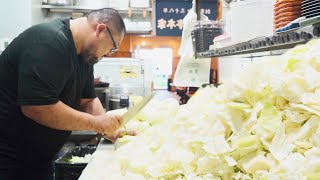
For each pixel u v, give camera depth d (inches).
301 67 31.0
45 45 53.5
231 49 65.2
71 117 55.9
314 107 27.0
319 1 35.6
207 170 31.6
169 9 163.8
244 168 29.1
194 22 106.1
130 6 154.9
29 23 118.6
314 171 23.4
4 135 61.3
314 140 25.9
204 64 112.5
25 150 63.3
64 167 65.7
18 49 57.1
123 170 38.2
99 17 61.7
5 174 62.3
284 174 24.3
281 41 40.9
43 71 52.2
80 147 83.4
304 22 33.9
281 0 43.6
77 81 65.6
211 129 36.3
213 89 49.4
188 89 121.3
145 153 41.5
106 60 127.9
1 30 117.7
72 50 60.5
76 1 151.1
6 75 59.1
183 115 44.5
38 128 61.6
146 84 131.0
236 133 32.8
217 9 148.3
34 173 66.9
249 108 32.9
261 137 29.7
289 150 27.0
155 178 33.9
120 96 112.8
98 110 78.9
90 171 38.8
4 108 60.1
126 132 59.2
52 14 155.6
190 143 36.7
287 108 29.6
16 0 117.7
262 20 53.2
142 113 62.9
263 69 33.2
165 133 44.1
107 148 56.5
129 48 175.0
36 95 52.1
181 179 32.5
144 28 159.0
